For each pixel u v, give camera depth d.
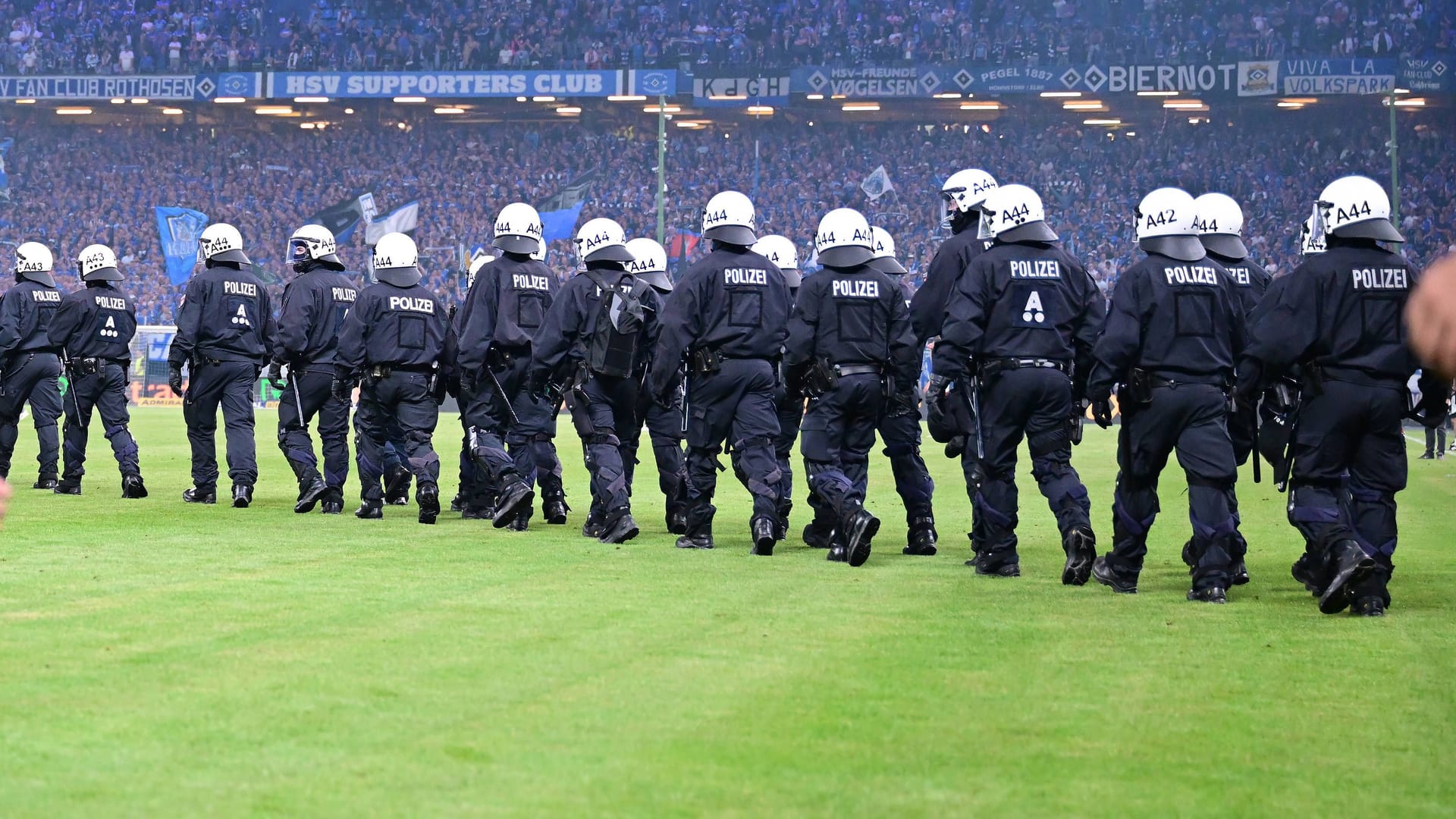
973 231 29.89
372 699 16.31
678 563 28.44
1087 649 19.89
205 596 23.38
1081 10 156.38
